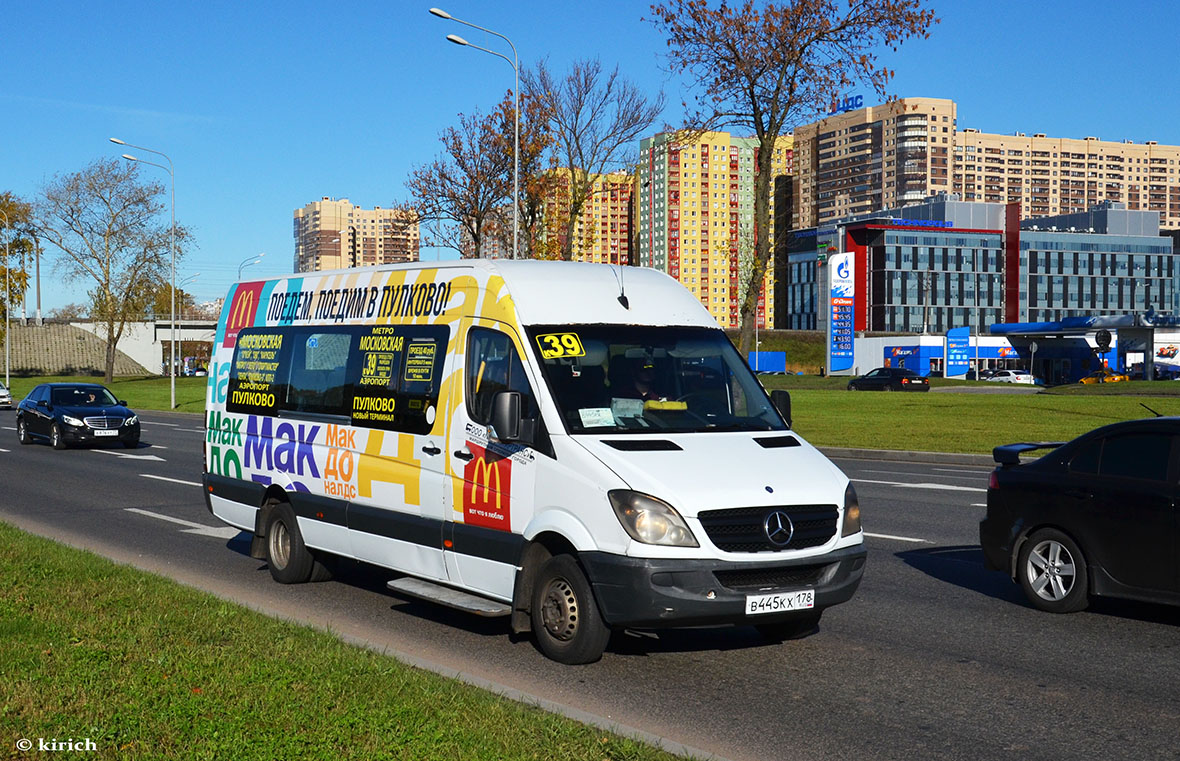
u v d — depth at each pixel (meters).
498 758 4.58
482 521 7.22
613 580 6.27
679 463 6.48
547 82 39.56
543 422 6.81
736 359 7.68
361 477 8.35
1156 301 156.00
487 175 41.97
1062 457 8.41
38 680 5.69
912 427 27.92
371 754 4.62
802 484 6.57
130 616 7.22
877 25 29.72
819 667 6.75
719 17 30.53
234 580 9.58
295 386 9.34
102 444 26.25
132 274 75.00
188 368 125.00
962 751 5.24
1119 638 7.51
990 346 82.62
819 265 151.12
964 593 9.05
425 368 7.88
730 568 6.20
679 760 4.73
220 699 5.38
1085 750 5.26
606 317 7.42
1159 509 7.66
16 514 13.88
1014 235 146.00
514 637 7.49
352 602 8.67
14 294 82.81
